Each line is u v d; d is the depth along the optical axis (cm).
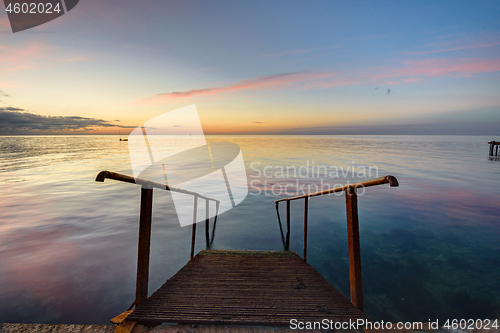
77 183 1477
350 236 194
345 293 392
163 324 167
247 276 251
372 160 2717
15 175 1805
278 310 181
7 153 4334
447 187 1271
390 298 374
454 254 523
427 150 4562
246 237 635
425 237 622
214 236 638
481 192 1152
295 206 946
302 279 244
